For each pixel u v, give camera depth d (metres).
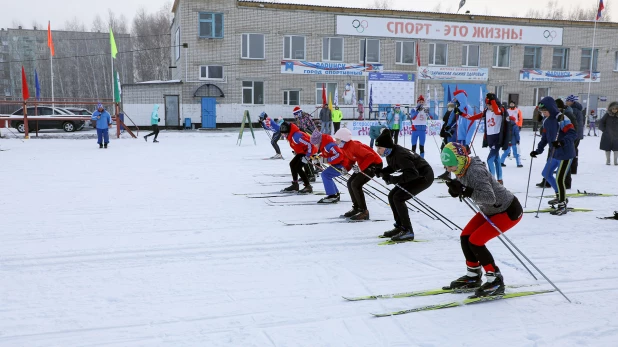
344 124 22.62
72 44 55.34
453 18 27.42
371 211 6.61
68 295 3.67
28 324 3.18
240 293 3.72
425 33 27.20
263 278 4.04
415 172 5.01
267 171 10.30
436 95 26.89
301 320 3.26
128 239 5.15
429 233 5.49
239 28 25.25
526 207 6.86
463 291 3.74
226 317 3.30
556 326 3.16
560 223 5.93
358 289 3.81
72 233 5.37
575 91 29.62
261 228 5.66
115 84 19.84
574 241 5.15
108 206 6.77
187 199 7.32
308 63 26.19
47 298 3.61
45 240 5.09
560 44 28.95
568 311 3.40
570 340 2.97
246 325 3.18
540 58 28.97
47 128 22.61
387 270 4.25
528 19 28.22
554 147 6.29
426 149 15.29
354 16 26.31
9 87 57.84
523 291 3.75
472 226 3.72
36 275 4.09
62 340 2.97
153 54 49.34
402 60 27.45
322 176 7.08
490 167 8.59
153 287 3.83
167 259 4.52
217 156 13.09
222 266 4.34
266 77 25.89
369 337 3.02
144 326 3.16
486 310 3.42
